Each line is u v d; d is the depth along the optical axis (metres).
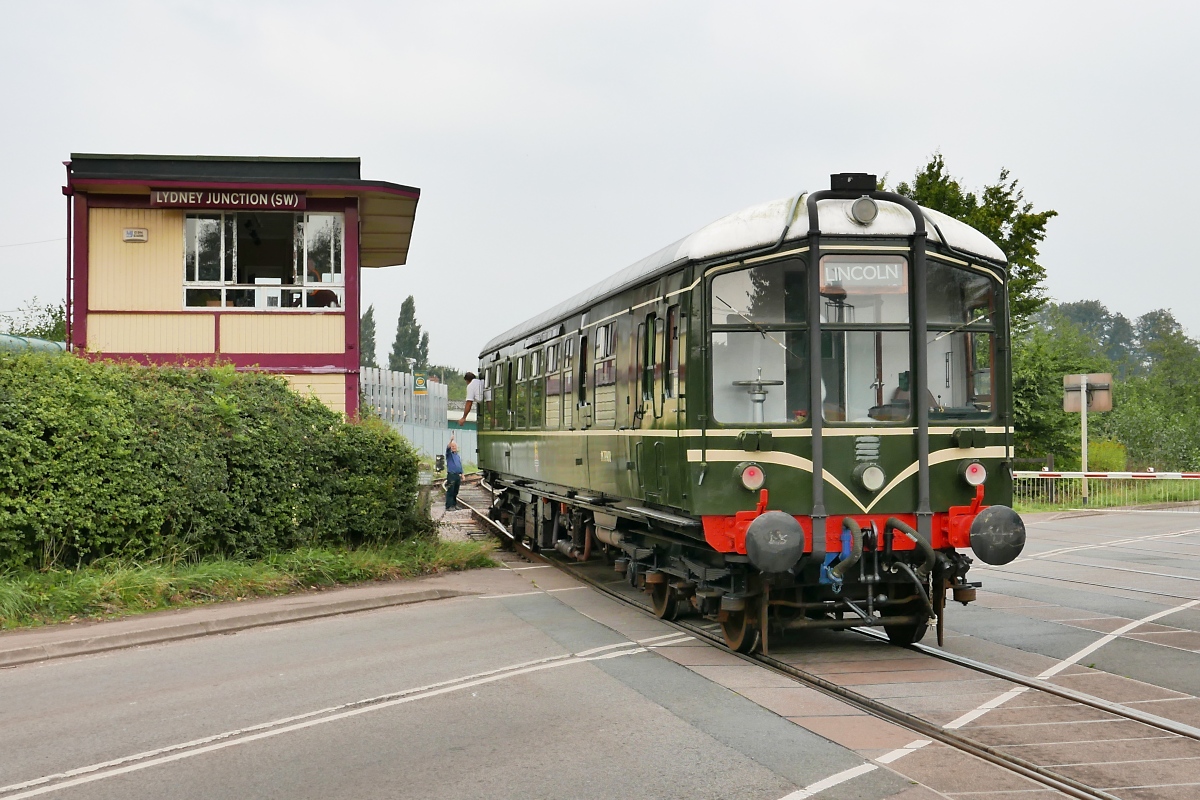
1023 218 34.69
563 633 10.52
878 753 6.29
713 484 8.88
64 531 11.83
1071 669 8.52
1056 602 12.16
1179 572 14.88
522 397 17.83
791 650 9.50
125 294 18.62
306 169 18.70
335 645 10.03
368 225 21.44
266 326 18.94
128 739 6.84
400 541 15.73
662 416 10.08
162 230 18.75
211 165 18.42
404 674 8.66
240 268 19.03
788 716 7.17
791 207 9.09
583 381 13.74
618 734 6.77
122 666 9.16
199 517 12.98
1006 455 9.26
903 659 9.00
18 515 11.35
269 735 6.89
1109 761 6.05
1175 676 8.23
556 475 15.22
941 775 5.86
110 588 11.44
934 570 9.17
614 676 8.48
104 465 12.10
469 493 32.44
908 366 9.09
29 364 12.48
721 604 9.06
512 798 5.59
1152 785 5.63
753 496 8.83
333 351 19.03
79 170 18.08
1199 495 31.55
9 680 8.65
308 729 7.02
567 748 6.47
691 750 6.38
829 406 8.97
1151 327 144.00
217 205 18.48
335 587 13.44
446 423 45.12
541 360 16.38
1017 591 13.09
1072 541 19.62
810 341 8.91
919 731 6.77
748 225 9.06
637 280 11.02
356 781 5.92
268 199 18.59
